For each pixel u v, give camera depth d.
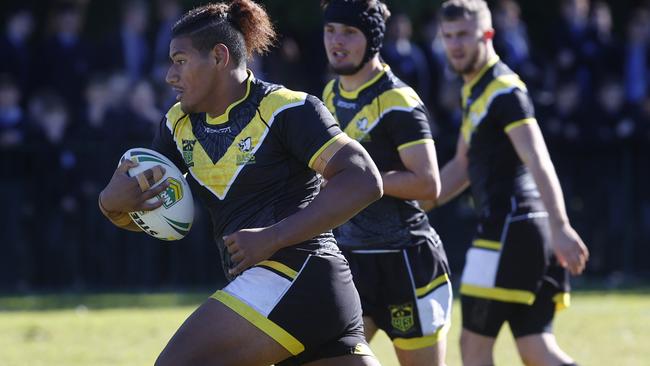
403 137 16.14
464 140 18.61
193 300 34.50
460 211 37.53
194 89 12.86
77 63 38.84
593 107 38.59
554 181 17.36
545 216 17.97
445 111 37.78
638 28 40.69
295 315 12.66
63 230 36.44
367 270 16.55
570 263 17.14
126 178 13.12
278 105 12.75
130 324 28.81
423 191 16.06
